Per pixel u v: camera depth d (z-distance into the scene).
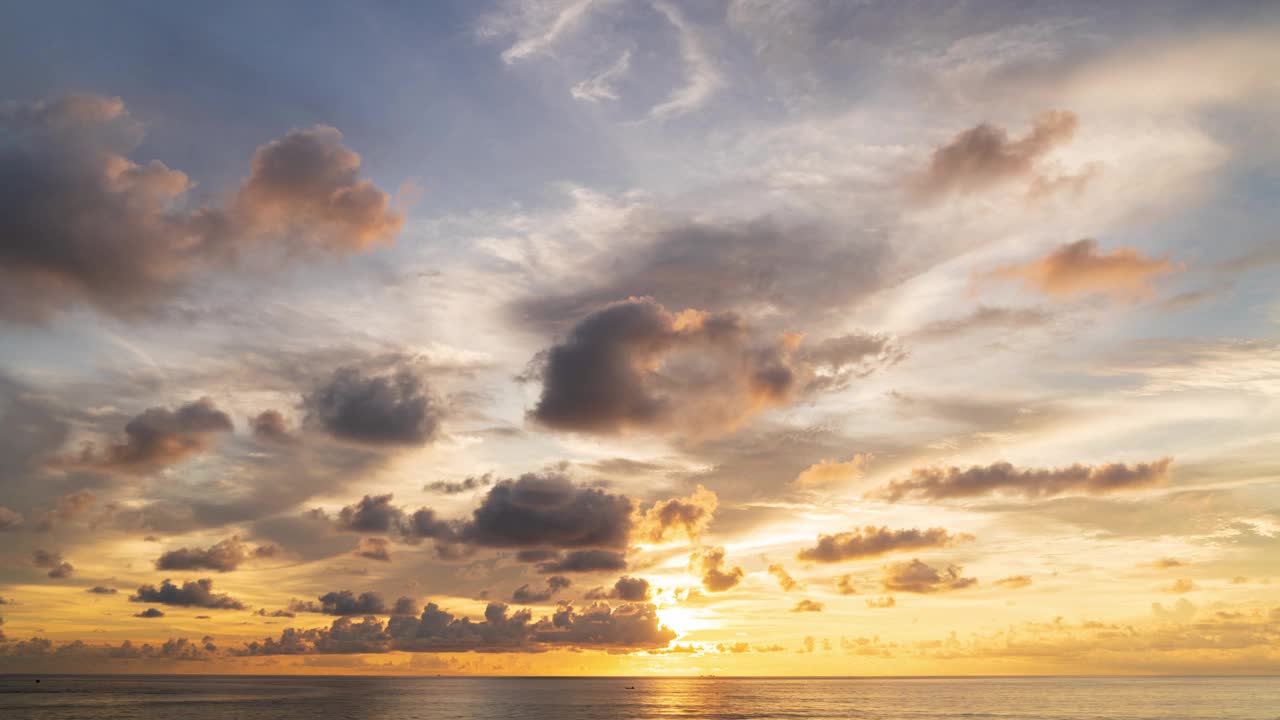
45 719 143.12
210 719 145.38
